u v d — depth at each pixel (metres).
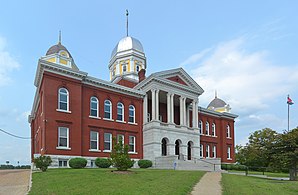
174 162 35.06
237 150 70.75
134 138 39.50
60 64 32.41
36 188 15.13
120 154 23.38
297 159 27.20
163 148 42.09
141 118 40.94
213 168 39.06
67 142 31.02
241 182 20.25
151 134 38.88
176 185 15.67
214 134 53.94
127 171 22.98
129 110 39.97
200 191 14.64
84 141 33.50
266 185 19.50
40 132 33.34
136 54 57.28
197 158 41.94
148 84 41.09
